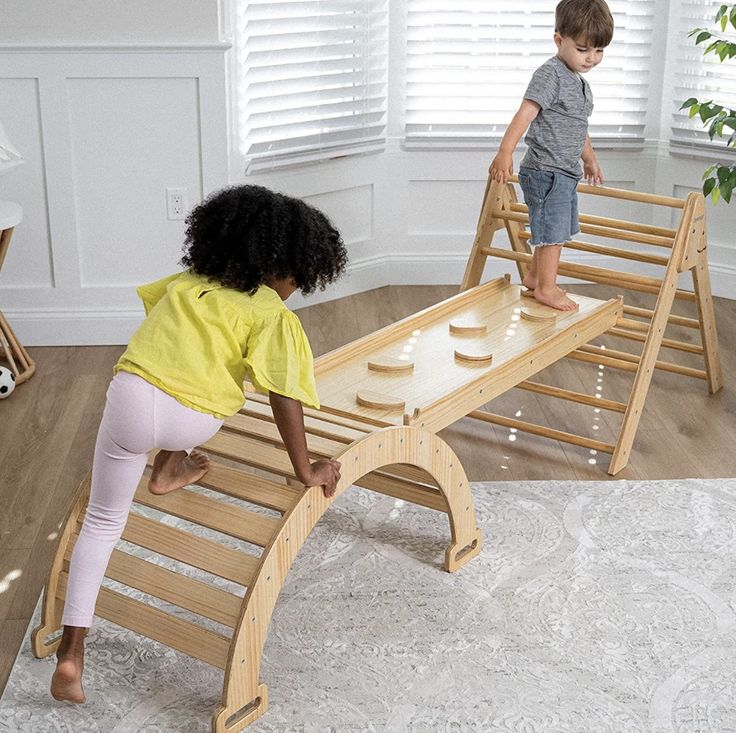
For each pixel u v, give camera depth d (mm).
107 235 3908
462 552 2637
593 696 2166
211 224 2014
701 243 3297
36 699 2154
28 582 2539
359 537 2748
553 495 2963
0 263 3604
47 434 3289
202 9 3656
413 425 2477
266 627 2096
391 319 4320
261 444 2361
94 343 4023
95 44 3631
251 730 2074
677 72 4457
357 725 2088
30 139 3758
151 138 3799
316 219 2074
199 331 1992
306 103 4234
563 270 3430
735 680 2213
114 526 2088
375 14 4316
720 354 3977
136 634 2359
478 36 4422
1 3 3586
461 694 2174
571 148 3186
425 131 4523
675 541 2734
